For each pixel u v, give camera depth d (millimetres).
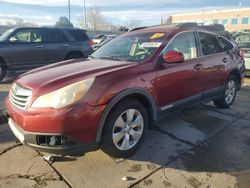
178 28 4527
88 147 3201
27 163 3506
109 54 4422
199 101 4852
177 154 3814
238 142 4219
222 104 5715
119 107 3396
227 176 3316
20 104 3232
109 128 3334
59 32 9820
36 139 3053
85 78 3221
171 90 4121
